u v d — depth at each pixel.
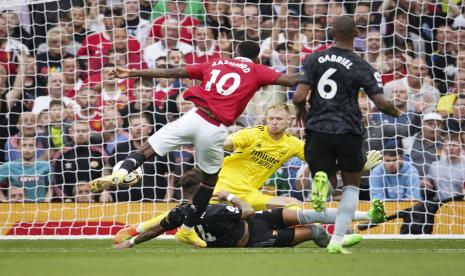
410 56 45.59
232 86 25.59
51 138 43.47
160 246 29.12
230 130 44.22
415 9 46.28
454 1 46.66
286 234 28.16
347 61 22.44
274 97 44.84
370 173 41.22
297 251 24.67
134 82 44.41
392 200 39.50
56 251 25.34
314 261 19.30
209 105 25.42
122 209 39.69
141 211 39.78
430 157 42.38
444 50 45.97
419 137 42.91
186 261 19.44
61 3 45.94
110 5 46.03
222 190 29.61
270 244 28.14
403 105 44.00
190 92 25.81
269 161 31.31
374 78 22.39
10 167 42.66
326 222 28.06
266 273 16.00
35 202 39.94
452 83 45.78
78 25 45.91
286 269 16.97
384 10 45.88
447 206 39.72
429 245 30.59
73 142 43.31
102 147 43.12
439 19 46.34
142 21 46.16
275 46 45.84
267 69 26.03
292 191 41.53
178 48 46.00
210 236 27.81
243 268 17.27
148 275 15.70
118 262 19.19
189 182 28.55
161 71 26.11
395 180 41.44
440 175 42.28
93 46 45.66
